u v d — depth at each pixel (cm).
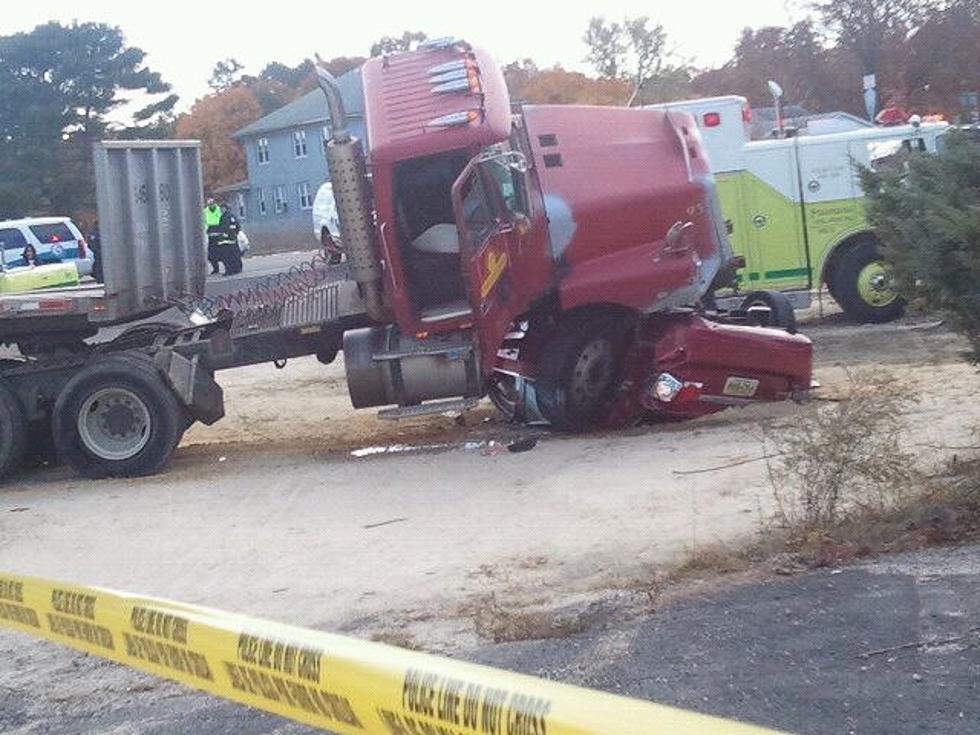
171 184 1336
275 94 8475
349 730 350
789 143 1784
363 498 1029
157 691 646
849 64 4288
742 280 1802
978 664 554
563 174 1200
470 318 1180
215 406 1256
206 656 408
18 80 5916
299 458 1243
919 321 1777
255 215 7069
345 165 1172
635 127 1253
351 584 796
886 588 661
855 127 1983
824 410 909
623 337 1226
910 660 567
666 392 1198
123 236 1259
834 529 760
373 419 1467
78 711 631
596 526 859
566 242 1190
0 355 1388
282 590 799
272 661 374
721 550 757
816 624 624
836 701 534
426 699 313
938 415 1052
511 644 654
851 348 1588
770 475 828
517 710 285
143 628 445
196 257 1376
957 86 4141
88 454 1215
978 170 787
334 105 1174
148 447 1212
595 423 1231
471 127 1137
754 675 571
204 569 867
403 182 1165
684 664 594
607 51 5241
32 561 929
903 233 792
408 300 1175
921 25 4188
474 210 1141
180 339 1268
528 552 819
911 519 757
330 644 356
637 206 1212
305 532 939
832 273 1802
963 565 684
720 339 1209
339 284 1245
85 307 1247
